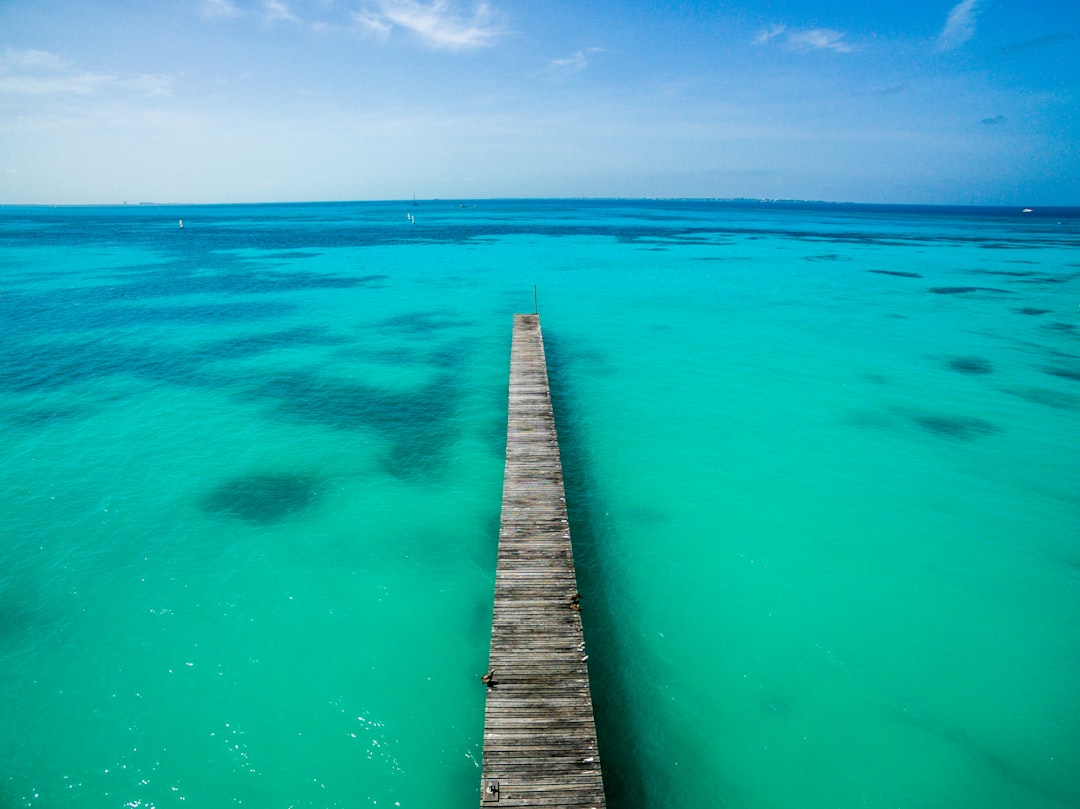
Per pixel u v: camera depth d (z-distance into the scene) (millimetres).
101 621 15594
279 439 25984
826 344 40125
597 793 10594
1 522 19562
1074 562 18594
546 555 16719
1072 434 26938
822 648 15422
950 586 17609
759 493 22406
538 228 143125
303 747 12586
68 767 11961
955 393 31656
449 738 12914
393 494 21922
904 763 12516
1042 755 12672
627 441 26469
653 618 16375
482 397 31047
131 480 22422
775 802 11773
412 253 86812
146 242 105438
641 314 48375
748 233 128375
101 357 36312
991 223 189375
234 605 16328
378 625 15852
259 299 53344
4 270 69438
